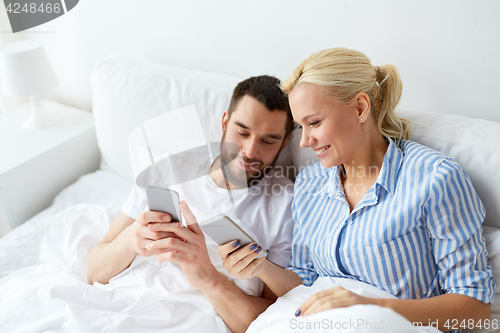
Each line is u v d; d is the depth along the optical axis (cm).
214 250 101
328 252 95
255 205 115
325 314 73
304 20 124
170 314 92
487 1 99
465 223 82
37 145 156
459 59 108
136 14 154
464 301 80
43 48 172
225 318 94
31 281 100
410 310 78
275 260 111
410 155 89
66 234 117
